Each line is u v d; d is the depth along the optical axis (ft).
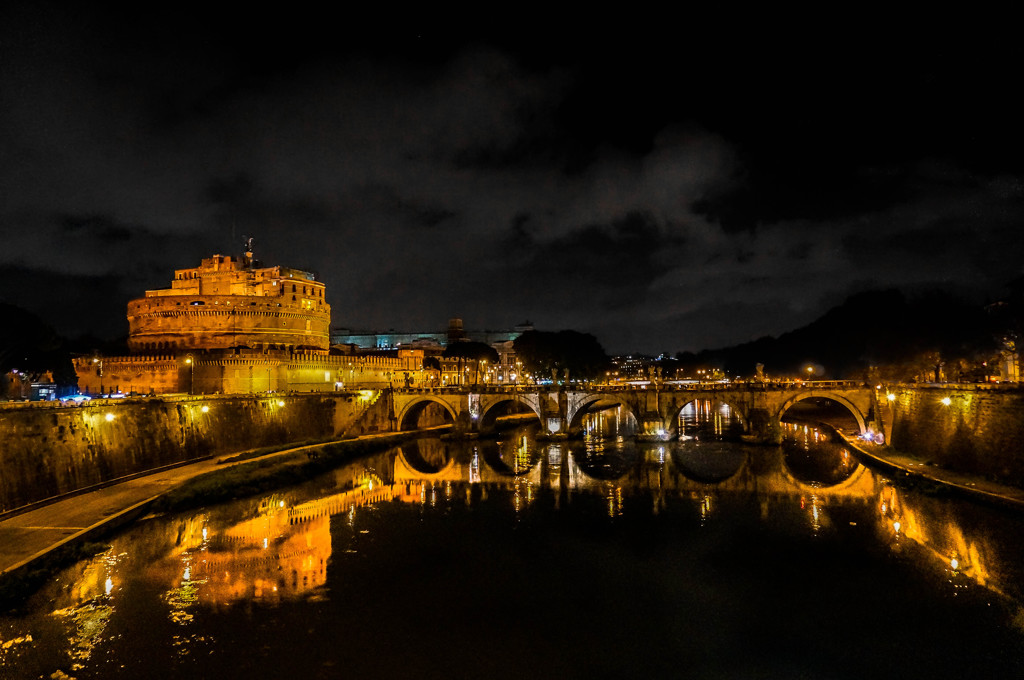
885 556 146.51
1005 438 181.16
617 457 306.14
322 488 235.81
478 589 132.46
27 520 159.02
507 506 203.92
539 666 101.19
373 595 128.98
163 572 140.26
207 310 458.09
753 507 196.13
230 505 203.41
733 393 338.95
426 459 311.06
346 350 604.08
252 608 121.90
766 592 128.98
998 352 329.72
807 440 351.25
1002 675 96.89
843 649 105.81
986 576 132.16
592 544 161.89
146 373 393.29
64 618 116.37
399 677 97.71
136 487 200.34
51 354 289.94
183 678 96.89
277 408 327.06
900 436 263.29
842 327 501.15
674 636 111.14
